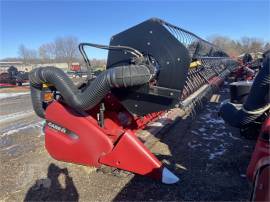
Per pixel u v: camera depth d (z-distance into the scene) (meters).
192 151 5.23
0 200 3.81
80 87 4.35
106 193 3.83
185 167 4.55
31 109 11.01
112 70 3.52
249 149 5.25
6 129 7.51
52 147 4.36
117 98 4.15
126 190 3.87
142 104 4.04
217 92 10.72
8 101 14.20
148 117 5.48
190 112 7.14
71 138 4.14
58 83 4.00
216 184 3.97
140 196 3.72
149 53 3.85
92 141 3.93
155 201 3.61
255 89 2.96
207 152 5.17
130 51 3.90
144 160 3.67
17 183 4.26
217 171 4.38
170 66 3.75
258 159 2.69
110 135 3.93
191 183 4.01
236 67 15.56
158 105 3.94
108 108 4.52
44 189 4.04
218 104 9.01
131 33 3.98
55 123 4.29
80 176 4.30
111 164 3.85
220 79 10.80
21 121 8.53
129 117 4.91
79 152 4.09
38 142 6.14
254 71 10.89
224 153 5.10
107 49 4.02
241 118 3.28
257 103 2.99
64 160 4.31
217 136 6.07
